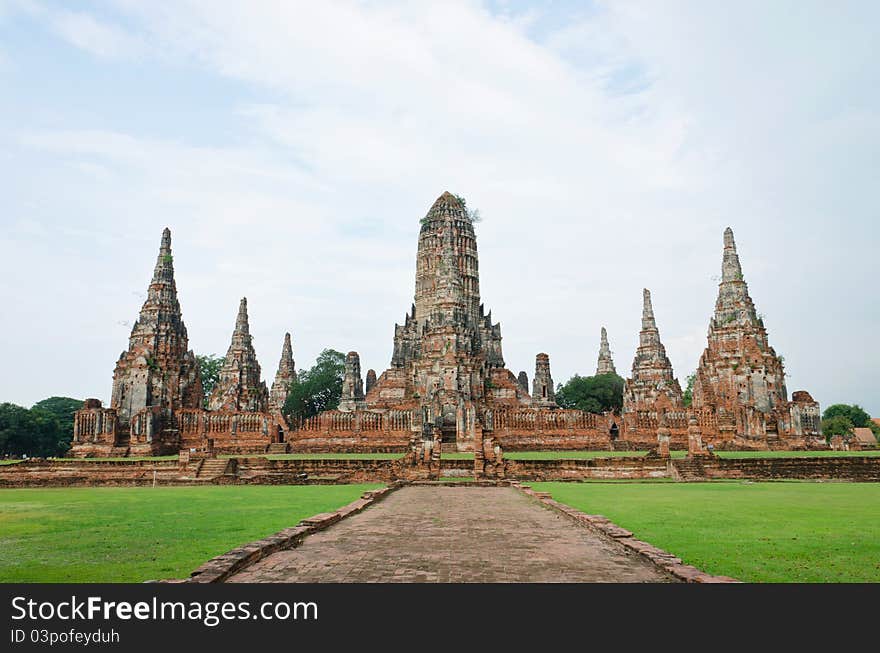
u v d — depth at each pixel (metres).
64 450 117.38
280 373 136.38
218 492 42.25
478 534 22.23
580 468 53.09
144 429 76.06
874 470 51.56
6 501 35.91
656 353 108.81
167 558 18.36
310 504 33.16
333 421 77.31
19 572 16.61
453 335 89.56
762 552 18.55
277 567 16.81
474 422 75.06
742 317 85.62
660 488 42.88
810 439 80.94
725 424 79.25
